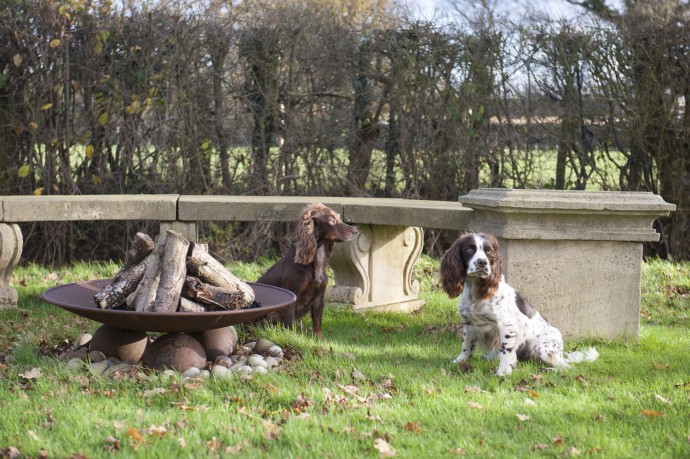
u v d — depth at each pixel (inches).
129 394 168.7
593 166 379.9
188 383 173.9
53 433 145.9
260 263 378.0
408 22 380.8
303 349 207.0
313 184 391.2
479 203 233.6
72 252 387.5
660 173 379.6
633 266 233.9
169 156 382.3
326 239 224.1
